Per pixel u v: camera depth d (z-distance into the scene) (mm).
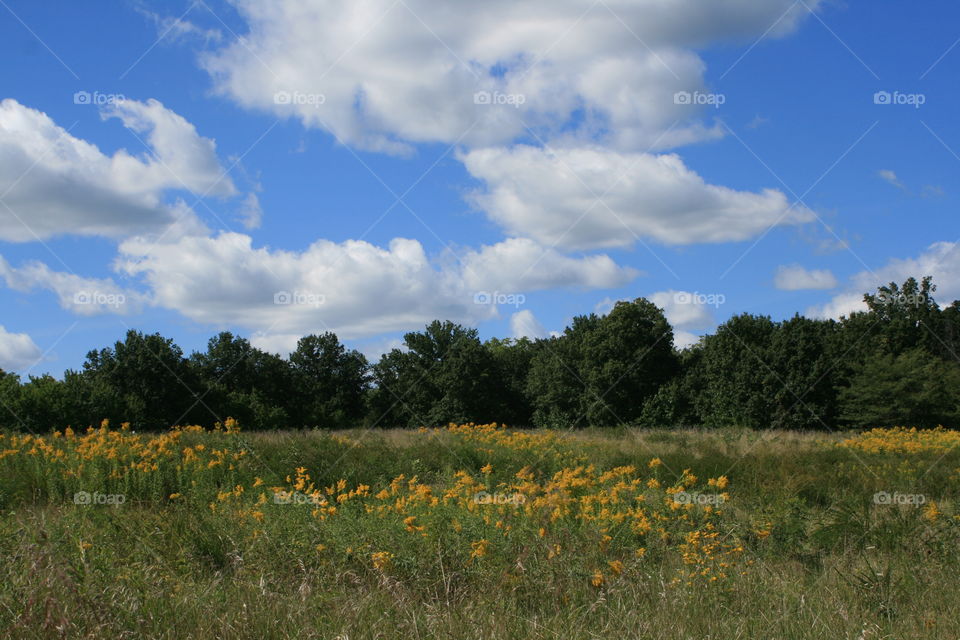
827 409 38281
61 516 6562
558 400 50656
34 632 3732
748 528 7320
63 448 11781
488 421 52219
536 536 5746
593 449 15688
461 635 4078
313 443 14758
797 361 38906
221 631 4016
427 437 18031
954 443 19391
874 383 34344
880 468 13445
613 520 6699
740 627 4336
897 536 6941
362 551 5688
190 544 5801
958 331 41750
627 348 48625
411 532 5938
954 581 5680
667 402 45594
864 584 5312
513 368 61000
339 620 4188
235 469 11133
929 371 33594
